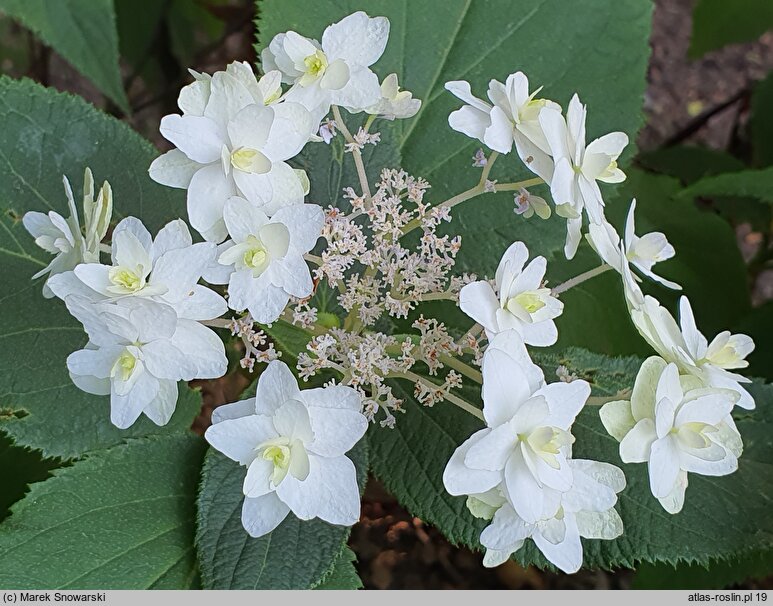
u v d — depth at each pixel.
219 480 0.20
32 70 0.45
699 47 0.43
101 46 0.26
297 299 0.20
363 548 0.35
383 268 0.20
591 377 0.23
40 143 0.25
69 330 0.24
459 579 0.37
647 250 0.21
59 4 0.26
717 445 0.18
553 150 0.19
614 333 0.31
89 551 0.20
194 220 0.18
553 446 0.16
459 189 0.28
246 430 0.17
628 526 0.22
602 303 0.31
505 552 0.18
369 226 0.21
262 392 0.17
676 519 0.22
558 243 0.27
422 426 0.22
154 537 0.21
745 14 0.41
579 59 0.29
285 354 0.22
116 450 0.21
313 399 0.17
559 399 0.17
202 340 0.18
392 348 0.21
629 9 0.30
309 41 0.20
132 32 0.42
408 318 0.26
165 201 0.26
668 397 0.17
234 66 0.18
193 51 0.47
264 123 0.18
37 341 0.23
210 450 0.21
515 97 0.19
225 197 0.18
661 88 0.57
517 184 0.21
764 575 0.31
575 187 0.20
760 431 0.24
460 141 0.28
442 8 0.29
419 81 0.29
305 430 0.17
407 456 0.22
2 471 0.27
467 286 0.18
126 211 0.25
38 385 0.23
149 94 0.46
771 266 0.42
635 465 0.23
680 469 0.18
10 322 0.24
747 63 0.58
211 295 0.18
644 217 0.36
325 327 0.21
